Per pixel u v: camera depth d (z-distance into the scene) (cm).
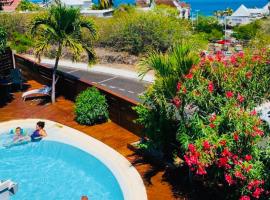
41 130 1479
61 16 1684
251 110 966
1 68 2078
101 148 1370
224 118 895
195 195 1064
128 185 1129
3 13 4231
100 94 1582
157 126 1157
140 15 3559
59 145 1433
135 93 2398
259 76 968
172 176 1166
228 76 970
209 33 5794
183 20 3872
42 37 1709
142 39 3488
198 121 926
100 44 3666
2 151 1420
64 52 3447
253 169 845
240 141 872
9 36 4050
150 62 1068
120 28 3544
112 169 1232
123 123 1516
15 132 1505
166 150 1215
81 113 1548
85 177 1235
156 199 1055
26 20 4062
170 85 1039
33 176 1262
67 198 1145
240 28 5153
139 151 1317
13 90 2031
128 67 3203
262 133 882
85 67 3141
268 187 862
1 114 1719
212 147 862
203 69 990
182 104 1002
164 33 3434
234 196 969
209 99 961
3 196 788
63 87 1903
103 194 1139
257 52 1027
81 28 1808
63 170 1286
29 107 1794
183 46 1048
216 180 1062
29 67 2200
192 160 867
